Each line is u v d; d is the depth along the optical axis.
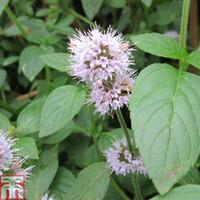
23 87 0.39
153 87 0.19
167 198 0.18
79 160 0.30
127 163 0.23
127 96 0.21
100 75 0.20
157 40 0.21
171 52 0.21
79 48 0.21
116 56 0.20
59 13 0.38
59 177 0.26
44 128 0.22
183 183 0.24
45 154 0.26
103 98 0.21
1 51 0.39
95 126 0.28
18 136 0.26
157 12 0.37
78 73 0.21
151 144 0.18
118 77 0.21
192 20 0.36
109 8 0.41
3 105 0.32
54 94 0.23
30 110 0.27
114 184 0.27
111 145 0.26
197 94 0.19
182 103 0.18
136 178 0.24
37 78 0.38
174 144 0.18
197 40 0.38
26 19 0.37
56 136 0.27
